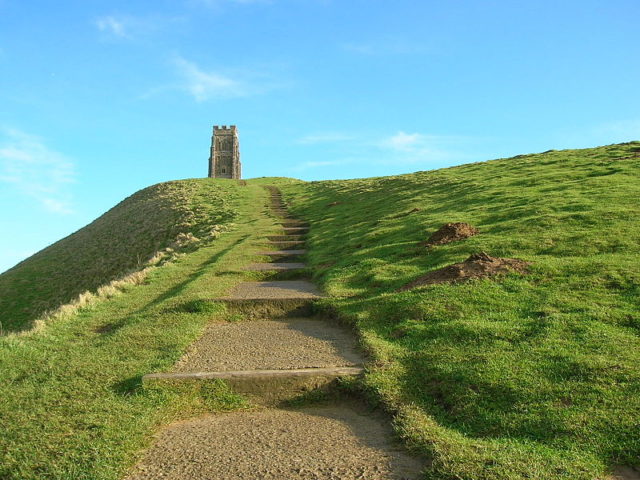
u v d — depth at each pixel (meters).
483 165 36.69
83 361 7.85
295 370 7.02
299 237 23.39
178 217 35.78
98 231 43.44
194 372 7.03
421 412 5.72
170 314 10.88
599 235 12.38
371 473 4.56
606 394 5.39
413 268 12.76
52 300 25.72
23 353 8.70
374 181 41.84
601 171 22.30
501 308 8.76
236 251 20.16
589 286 9.23
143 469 4.79
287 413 6.25
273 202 40.75
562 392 5.55
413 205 23.88
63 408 6.09
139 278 16.39
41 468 4.77
